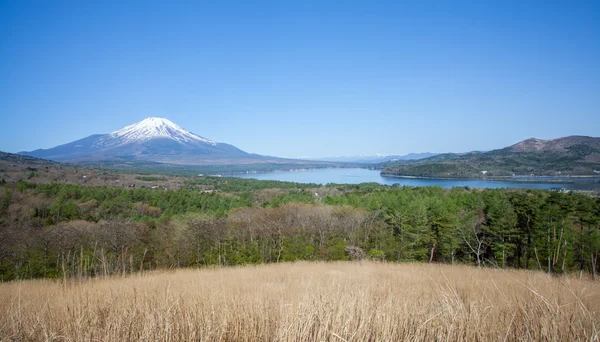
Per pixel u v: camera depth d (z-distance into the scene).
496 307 3.67
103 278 8.66
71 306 4.49
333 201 52.69
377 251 30.36
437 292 4.59
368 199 49.50
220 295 5.41
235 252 27.53
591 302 4.21
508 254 26.69
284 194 77.81
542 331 2.80
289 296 5.65
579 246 21.75
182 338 3.52
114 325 3.51
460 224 29.27
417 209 33.69
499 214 27.27
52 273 19.55
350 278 10.64
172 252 27.55
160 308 4.19
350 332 3.09
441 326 3.13
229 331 3.66
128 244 24.62
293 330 3.26
